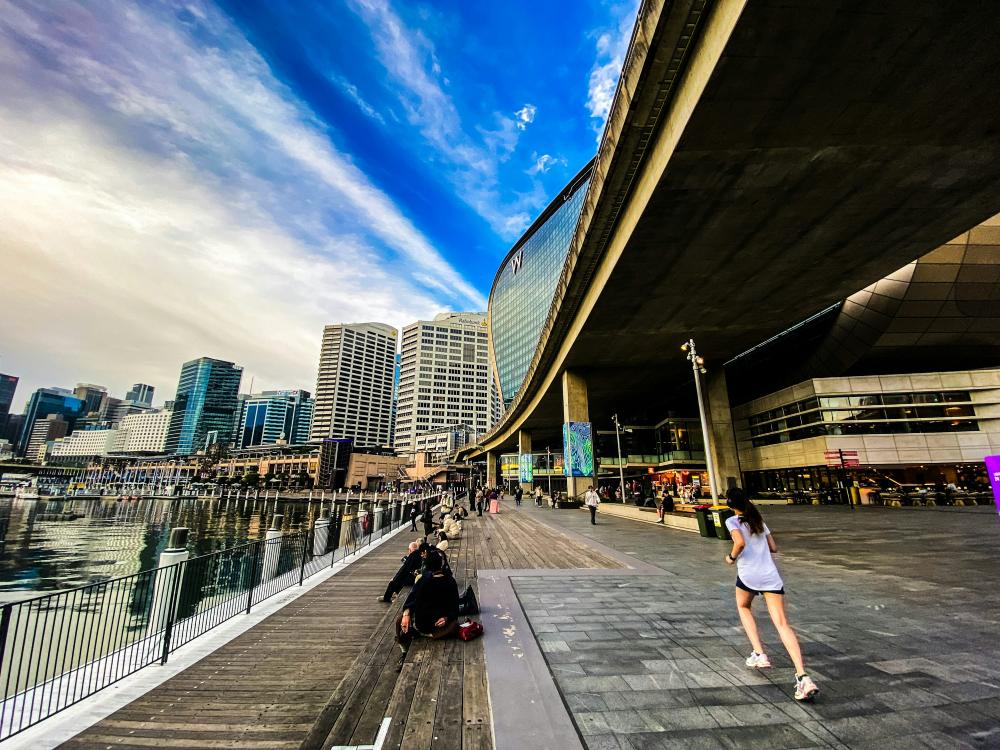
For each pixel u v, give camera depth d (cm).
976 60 1161
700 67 1259
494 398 19738
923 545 1380
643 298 2598
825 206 1752
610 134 1697
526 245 13375
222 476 14362
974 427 3634
